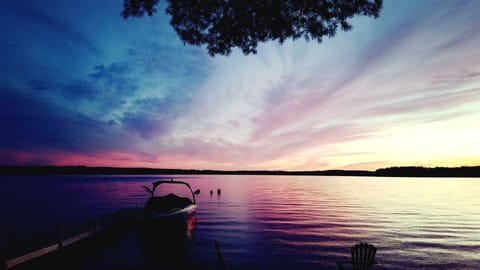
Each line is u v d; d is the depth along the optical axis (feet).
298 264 46.19
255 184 440.86
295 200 164.86
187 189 307.99
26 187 353.72
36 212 115.75
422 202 155.22
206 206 131.44
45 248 42.91
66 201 166.40
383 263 48.24
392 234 70.33
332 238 65.31
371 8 18.43
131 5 19.56
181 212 71.05
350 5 18.39
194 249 54.70
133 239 63.52
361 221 89.40
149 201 72.23
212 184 433.48
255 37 21.40
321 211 113.50
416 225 83.20
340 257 50.29
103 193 240.73
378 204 142.82
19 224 85.87
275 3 18.78
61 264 44.96
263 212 109.81
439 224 85.05
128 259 48.03
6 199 181.98
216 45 21.90
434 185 425.69
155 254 51.11
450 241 63.41
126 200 171.83
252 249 55.01
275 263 46.57
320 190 278.05
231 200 164.45
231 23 20.56
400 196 200.23
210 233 69.92
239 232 71.31
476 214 106.01
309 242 61.16
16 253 39.83
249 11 19.89
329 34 19.75
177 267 43.52
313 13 19.31
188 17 20.66
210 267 43.52
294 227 78.54
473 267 46.26
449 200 168.14
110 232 65.92
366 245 22.65
